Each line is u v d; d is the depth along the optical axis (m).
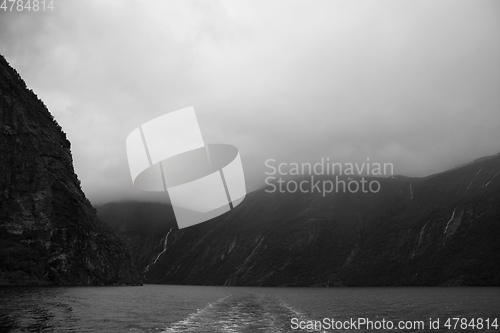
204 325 48.78
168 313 61.84
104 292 111.94
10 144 144.50
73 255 144.50
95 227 163.12
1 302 65.75
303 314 63.94
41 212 142.50
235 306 78.88
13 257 129.00
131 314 58.88
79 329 43.59
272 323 51.50
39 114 167.38
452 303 90.94
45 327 43.81
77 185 168.25
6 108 148.00
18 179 142.75
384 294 143.62
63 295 87.69
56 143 165.50
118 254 173.25
